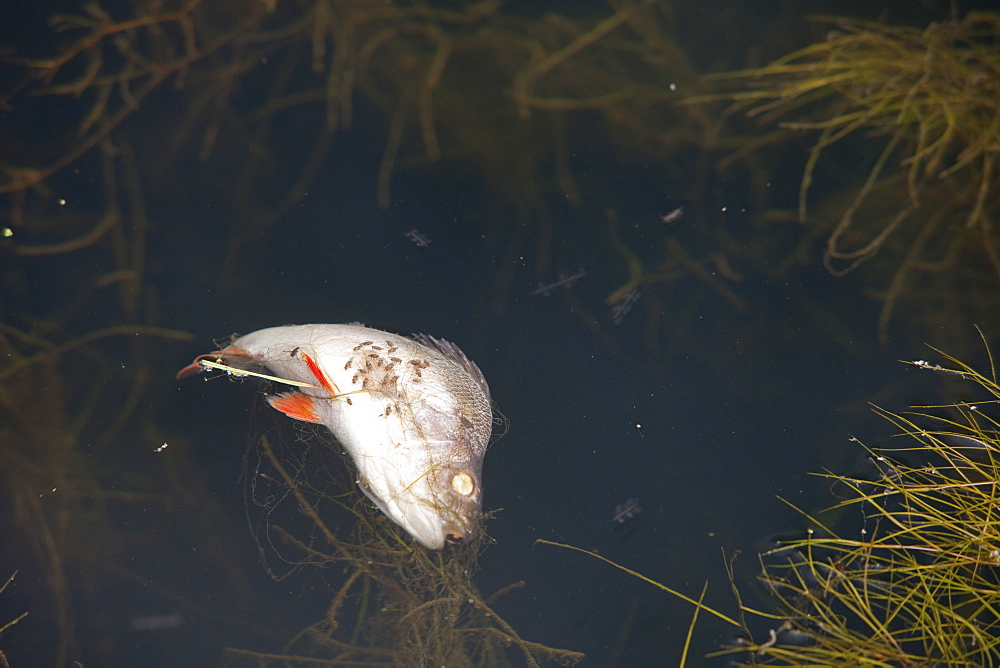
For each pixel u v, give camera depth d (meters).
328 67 2.45
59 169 2.38
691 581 2.24
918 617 2.21
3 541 2.26
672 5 2.48
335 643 2.23
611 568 2.25
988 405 2.28
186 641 2.23
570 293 2.35
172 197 2.37
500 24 2.47
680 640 2.22
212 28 2.45
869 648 2.20
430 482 2.25
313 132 2.41
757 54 2.46
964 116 2.37
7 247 2.34
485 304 2.34
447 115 2.43
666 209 2.39
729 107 2.44
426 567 2.25
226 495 2.27
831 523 2.25
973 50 2.40
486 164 2.41
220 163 2.39
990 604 2.21
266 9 2.45
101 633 2.23
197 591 2.24
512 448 2.29
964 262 2.35
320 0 2.45
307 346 2.27
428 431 2.25
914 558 2.23
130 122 2.40
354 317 2.32
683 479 2.28
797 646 2.21
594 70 2.46
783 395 2.30
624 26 2.48
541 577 2.25
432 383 2.27
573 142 2.42
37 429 2.29
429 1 2.47
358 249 2.36
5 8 2.42
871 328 2.33
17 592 2.24
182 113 2.41
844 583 2.22
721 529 2.26
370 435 2.25
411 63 2.45
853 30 2.44
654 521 2.26
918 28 2.44
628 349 2.33
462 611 2.24
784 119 2.43
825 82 2.41
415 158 2.40
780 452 2.28
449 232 2.37
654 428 2.30
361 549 2.25
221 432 2.29
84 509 2.27
